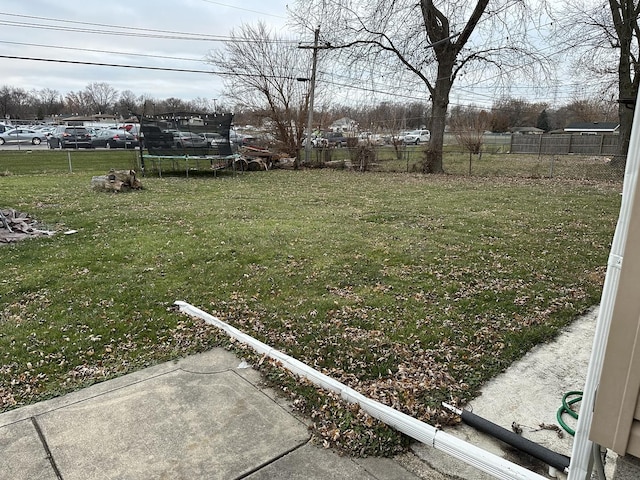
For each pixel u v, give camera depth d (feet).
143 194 33.37
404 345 10.00
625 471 4.16
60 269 15.31
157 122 46.42
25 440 6.82
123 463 6.36
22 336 10.33
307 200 31.48
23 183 38.09
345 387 7.93
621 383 3.90
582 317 11.63
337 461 6.48
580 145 83.41
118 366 9.07
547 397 8.16
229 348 9.77
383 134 81.61
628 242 3.71
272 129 68.80
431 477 6.22
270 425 7.22
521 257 17.12
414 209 27.81
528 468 6.40
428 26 52.70
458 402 7.95
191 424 7.23
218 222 23.34
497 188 38.88
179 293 13.21
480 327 10.92
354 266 15.79
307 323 11.12
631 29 50.88
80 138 81.87
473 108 100.37
